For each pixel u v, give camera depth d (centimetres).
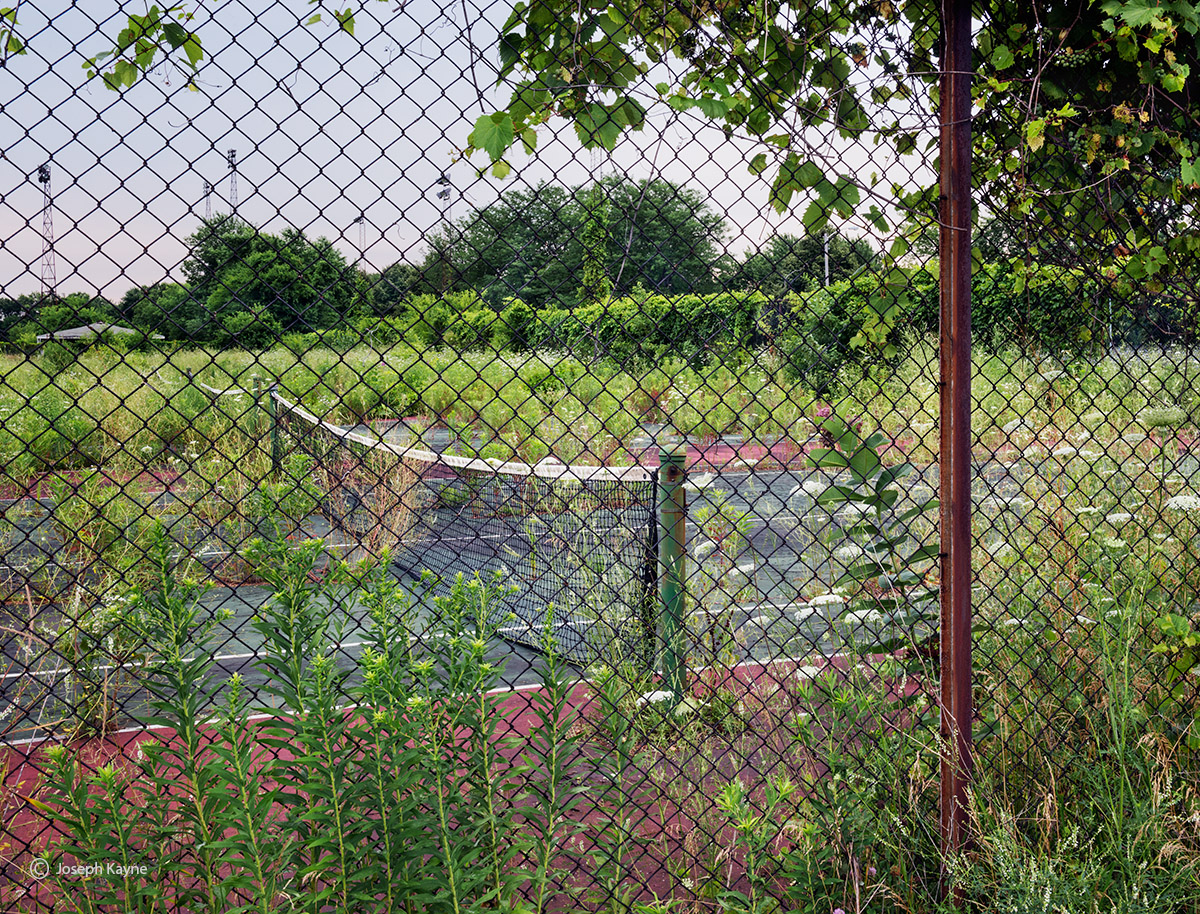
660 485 352
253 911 167
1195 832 241
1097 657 284
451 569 386
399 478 521
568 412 1028
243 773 169
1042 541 327
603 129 190
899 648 266
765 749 280
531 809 195
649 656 341
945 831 235
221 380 766
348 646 447
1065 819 250
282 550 184
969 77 229
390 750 171
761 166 214
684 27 201
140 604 175
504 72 183
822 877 221
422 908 181
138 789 183
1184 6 240
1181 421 295
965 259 232
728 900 215
